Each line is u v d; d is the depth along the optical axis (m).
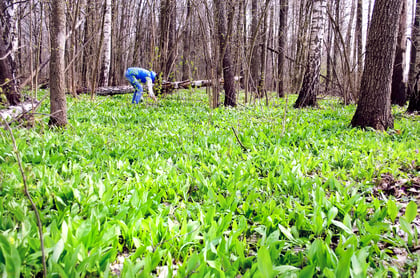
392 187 3.79
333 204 3.05
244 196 3.37
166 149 5.07
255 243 2.53
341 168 4.60
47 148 4.48
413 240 2.62
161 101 10.99
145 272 1.81
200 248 2.29
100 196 2.99
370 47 7.15
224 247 2.21
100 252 1.99
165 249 2.20
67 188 2.97
